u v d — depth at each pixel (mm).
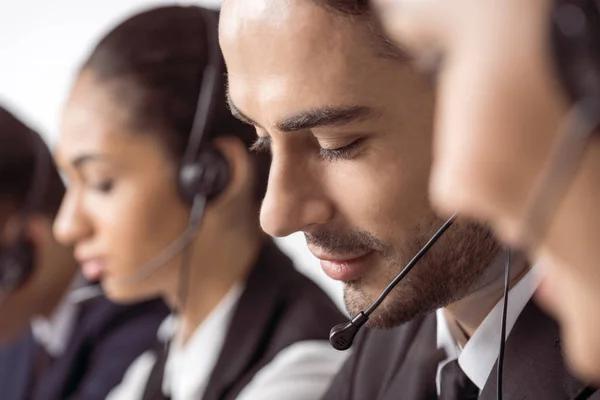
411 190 737
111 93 1302
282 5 709
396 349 971
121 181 1311
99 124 1306
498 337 811
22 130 1754
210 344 1277
